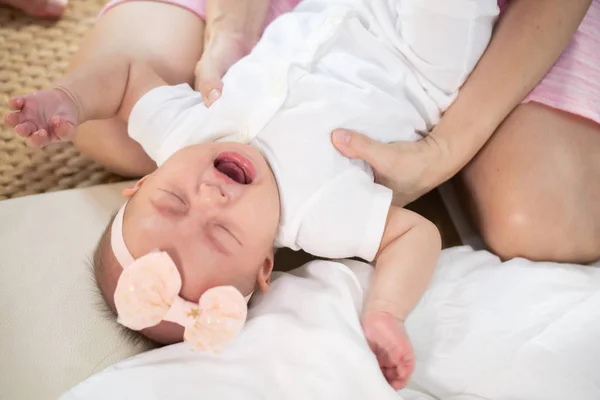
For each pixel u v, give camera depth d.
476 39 0.88
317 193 0.80
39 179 1.09
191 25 0.98
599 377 0.73
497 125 0.90
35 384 0.73
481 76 0.89
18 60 1.20
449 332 0.80
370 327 0.76
